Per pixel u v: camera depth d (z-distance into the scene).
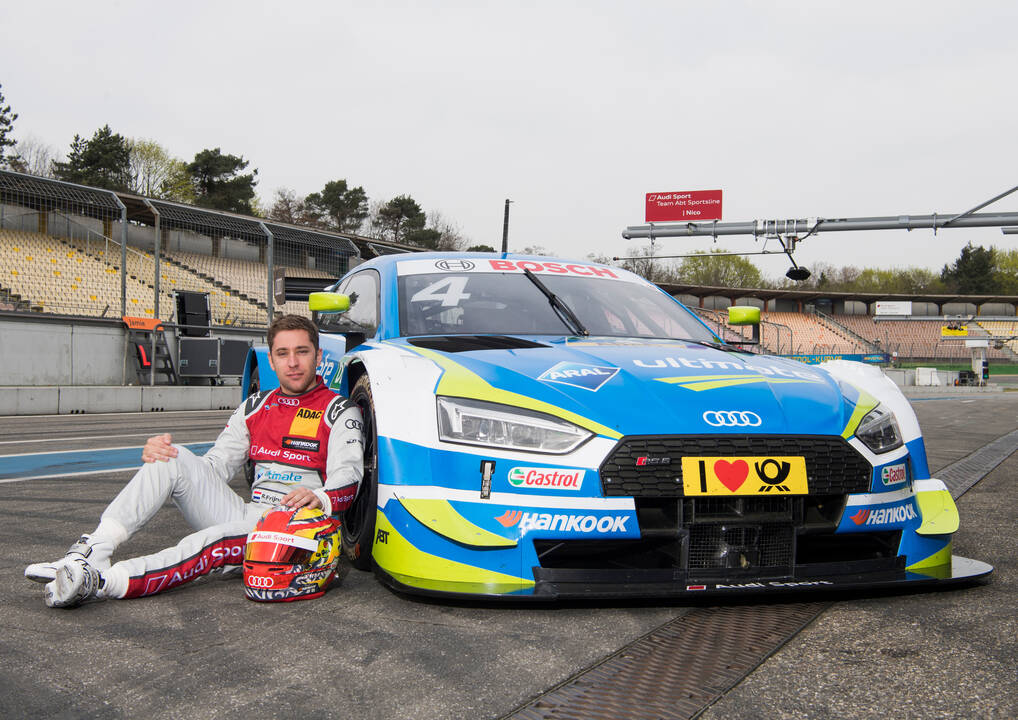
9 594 2.24
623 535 2.06
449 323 3.03
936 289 87.81
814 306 52.81
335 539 2.26
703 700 1.55
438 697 1.55
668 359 2.56
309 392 2.50
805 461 2.16
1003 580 2.49
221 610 2.12
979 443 7.96
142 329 14.31
